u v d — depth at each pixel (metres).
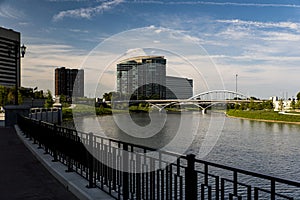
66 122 34.66
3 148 12.56
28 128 14.95
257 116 71.00
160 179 4.70
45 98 61.69
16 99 24.33
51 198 6.03
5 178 7.57
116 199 5.46
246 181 12.26
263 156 25.31
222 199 3.60
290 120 62.72
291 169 21.27
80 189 6.08
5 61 65.00
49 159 9.09
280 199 6.88
